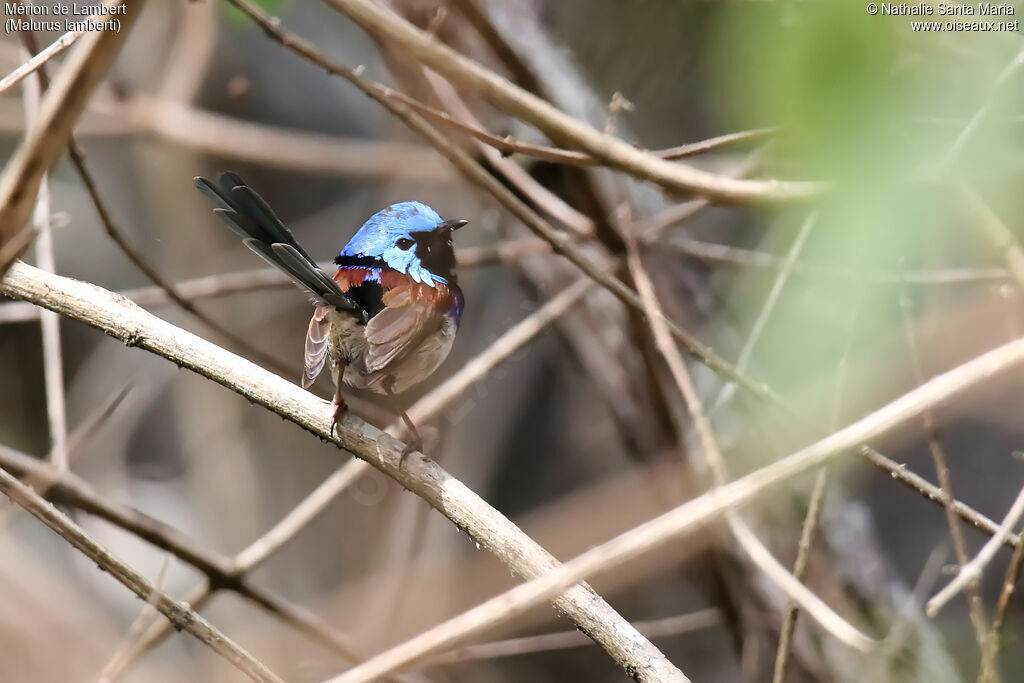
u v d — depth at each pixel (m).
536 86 10.55
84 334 14.79
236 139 12.90
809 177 3.58
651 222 10.62
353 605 13.48
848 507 11.12
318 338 7.59
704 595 12.18
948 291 9.63
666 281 11.60
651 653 5.38
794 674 10.49
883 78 3.11
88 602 12.16
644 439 12.09
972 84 6.38
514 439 15.12
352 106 16.34
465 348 14.67
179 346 6.49
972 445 13.14
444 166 13.02
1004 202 6.62
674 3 12.22
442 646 5.18
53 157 4.23
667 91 12.48
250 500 14.02
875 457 7.06
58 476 8.20
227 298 14.54
